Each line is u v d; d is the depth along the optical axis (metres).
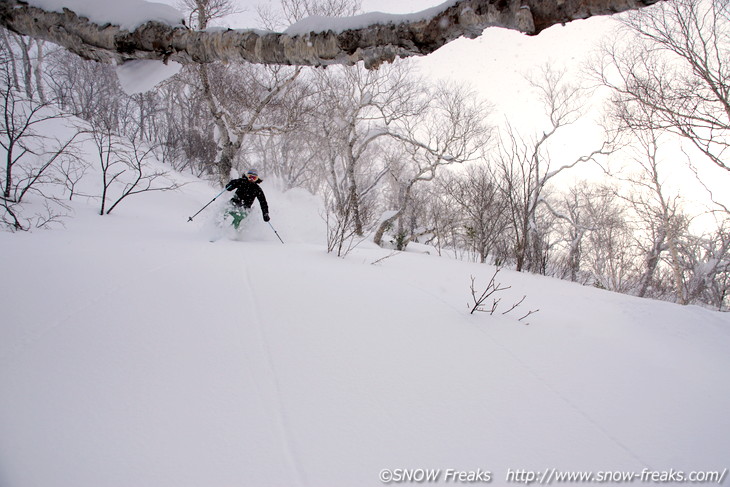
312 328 2.50
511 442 1.62
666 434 1.81
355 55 1.56
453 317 3.04
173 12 1.67
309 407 1.71
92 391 1.67
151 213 8.22
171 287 2.94
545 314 3.58
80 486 1.19
